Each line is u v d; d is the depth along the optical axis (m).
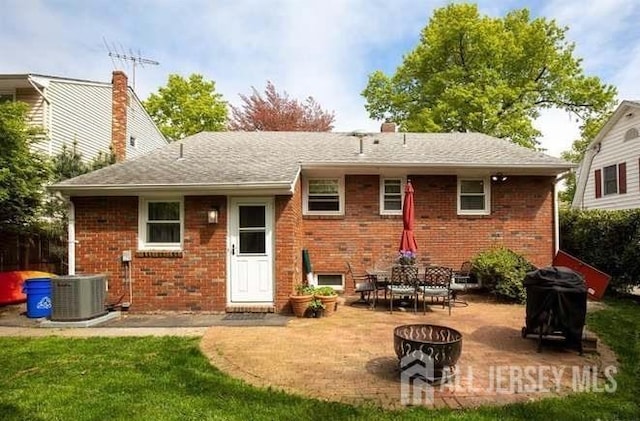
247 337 6.75
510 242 11.33
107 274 8.94
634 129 16.98
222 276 8.82
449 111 21.41
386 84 25.66
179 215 9.03
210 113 31.86
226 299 8.84
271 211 8.93
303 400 4.29
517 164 10.66
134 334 7.02
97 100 16.64
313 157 11.05
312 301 8.41
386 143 12.98
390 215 11.23
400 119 25.47
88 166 14.00
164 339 6.64
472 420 3.81
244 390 4.56
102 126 16.94
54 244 12.34
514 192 11.38
